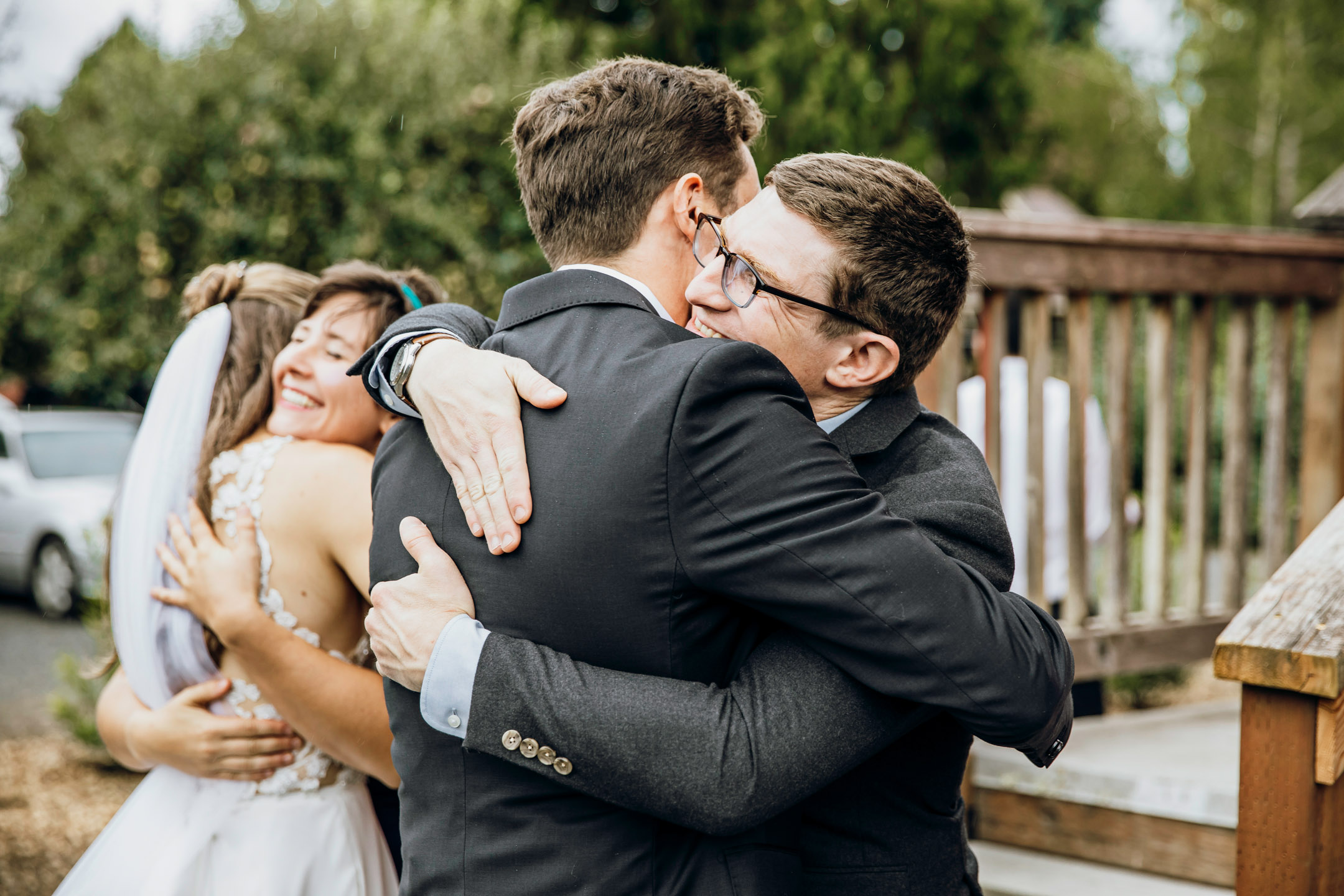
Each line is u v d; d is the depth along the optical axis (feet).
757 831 3.87
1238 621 4.86
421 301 6.52
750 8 37.52
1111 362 10.37
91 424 26.78
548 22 34.58
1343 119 48.60
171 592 5.54
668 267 4.43
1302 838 4.66
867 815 4.31
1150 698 15.97
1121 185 55.77
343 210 23.80
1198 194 53.67
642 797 3.57
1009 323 11.64
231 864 5.53
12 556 25.20
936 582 3.64
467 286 23.89
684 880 3.76
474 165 24.40
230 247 23.40
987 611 3.72
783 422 3.72
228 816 5.59
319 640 5.62
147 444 5.86
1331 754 4.58
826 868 4.29
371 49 23.91
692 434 3.61
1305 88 49.49
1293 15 49.75
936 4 40.83
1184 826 8.11
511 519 3.75
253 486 5.61
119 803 14.21
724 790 3.52
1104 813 8.52
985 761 9.15
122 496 5.88
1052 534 11.63
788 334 4.31
